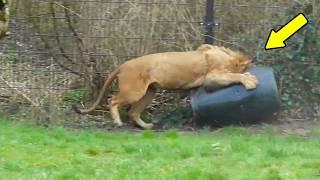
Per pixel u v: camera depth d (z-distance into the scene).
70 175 12.56
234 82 18.64
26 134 16.50
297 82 20.25
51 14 20.14
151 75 18.94
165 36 20.19
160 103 20.53
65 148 15.28
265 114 18.75
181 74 18.94
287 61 20.28
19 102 19.98
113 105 19.38
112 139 16.61
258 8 20.30
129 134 17.72
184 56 19.05
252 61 20.12
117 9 20.06
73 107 19.92
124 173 12.77
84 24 20.11
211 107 18.61
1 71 20.33
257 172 12.91
